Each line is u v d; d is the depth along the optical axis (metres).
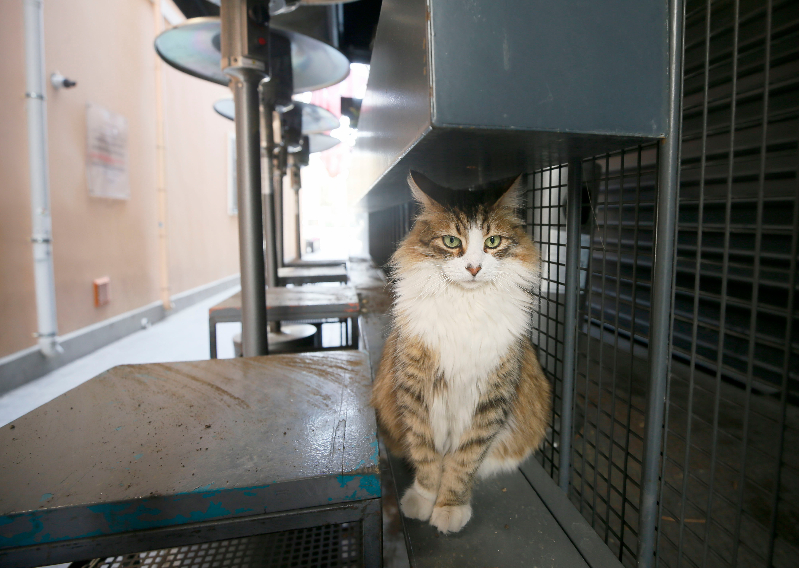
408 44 0.89
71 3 3.44
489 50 0.74
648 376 0.94
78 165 3.53
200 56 2.41
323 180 15.45
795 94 1.92
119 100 4.12
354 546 1.21
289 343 2.74
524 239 1.30
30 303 2.97
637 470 1.73
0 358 2.74
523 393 1.31
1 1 2.71
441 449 1.22
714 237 2.50
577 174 1.14
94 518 0.83
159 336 4.13
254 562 1.19
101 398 1.26
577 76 0.79
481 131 0.77
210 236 6.53
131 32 4.31
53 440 1.03
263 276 1.96
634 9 0.81
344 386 1.35
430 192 1.27
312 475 0.89
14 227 2.84
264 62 1.81
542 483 1.33
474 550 1.06
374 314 3.03
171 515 0.85
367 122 1.77
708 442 2.00
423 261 1.22
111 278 3.99
